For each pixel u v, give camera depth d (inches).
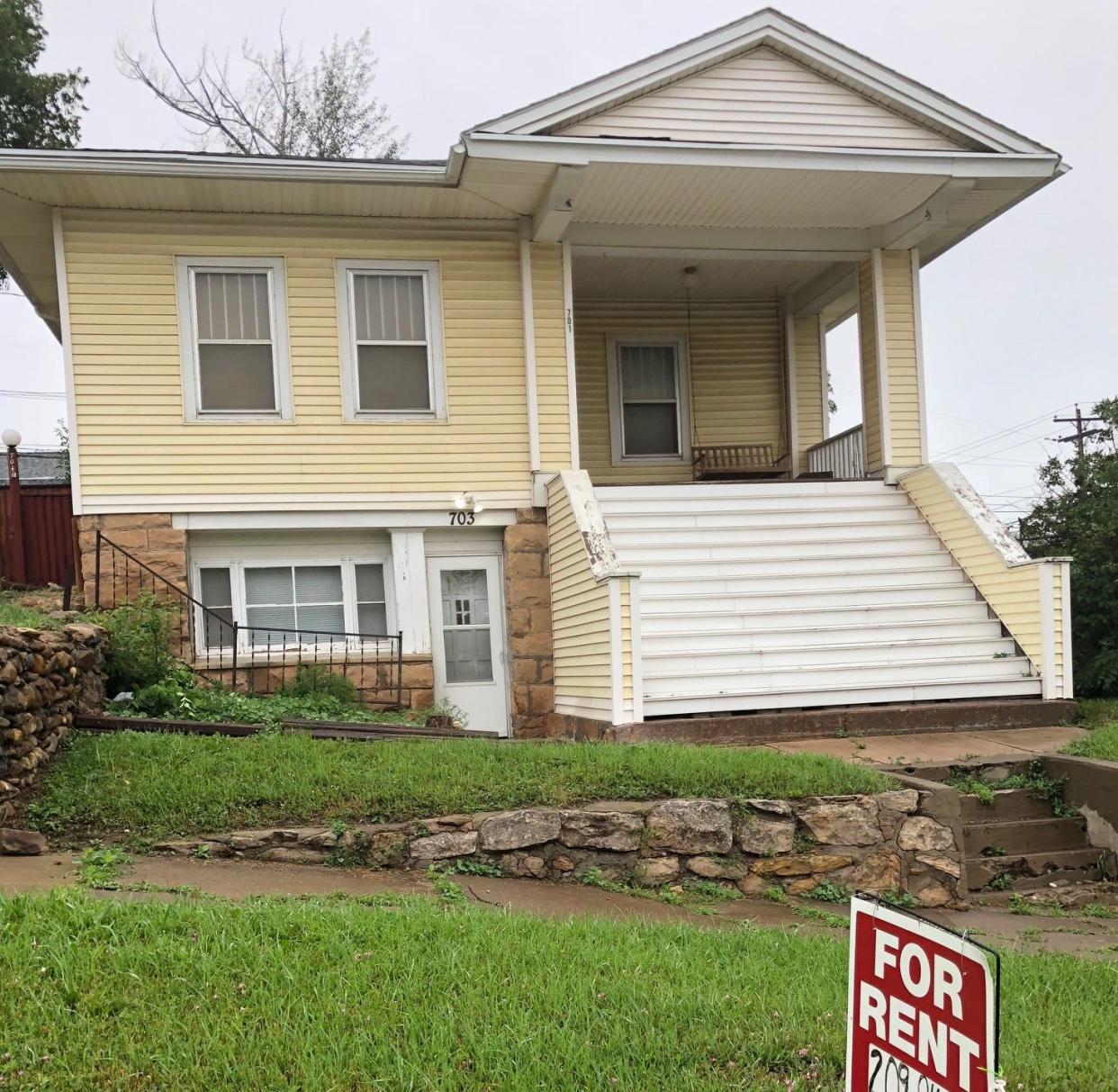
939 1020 104.2
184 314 475.5
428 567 502.0
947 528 497.7
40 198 453.7
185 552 471.5
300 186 454.9
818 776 303.9
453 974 178.7
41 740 300.5
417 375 499.5
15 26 986.7
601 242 522.0
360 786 293.7
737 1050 162.6
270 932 190.5
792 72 485.7
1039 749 366.9
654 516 491.2
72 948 175.9
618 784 300.4
